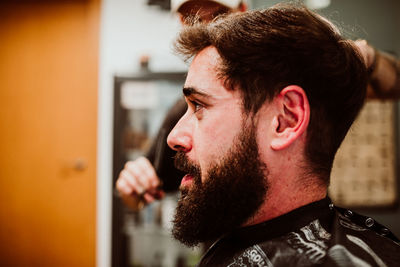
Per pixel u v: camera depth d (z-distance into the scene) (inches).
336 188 90.0
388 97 42.9
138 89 93.7
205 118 21.0
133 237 102.2
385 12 88.7
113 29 96.9
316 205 20.9
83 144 99.0
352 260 17.5
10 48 100.1
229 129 20.4
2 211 100.6
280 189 20.5
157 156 43.3
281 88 20.0
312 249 19.0
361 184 89.8
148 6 95.2
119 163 92.2
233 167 20.2
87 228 98.9
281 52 19.7
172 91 98.8
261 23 20.4
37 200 100.1
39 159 100.0
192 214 21.6
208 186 20.7
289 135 19.8
